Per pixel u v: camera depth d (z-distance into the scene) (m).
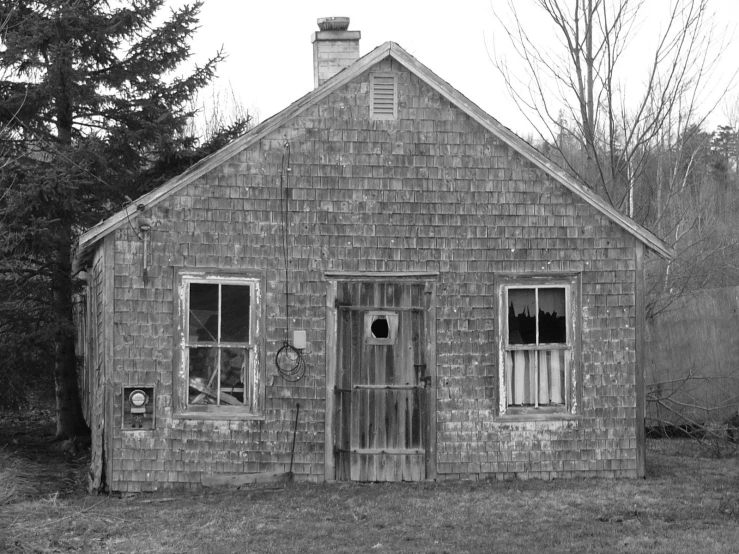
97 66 17.70
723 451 15.62
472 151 12.91
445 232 12.84
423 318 12.79
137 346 12.32
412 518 10.70
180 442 12.35
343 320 12.68
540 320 12.98
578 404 12.91
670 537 9.87
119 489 12.23
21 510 11.16
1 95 16.75
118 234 12.35
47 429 19.11
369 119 12.78
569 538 9.84
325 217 12.69
